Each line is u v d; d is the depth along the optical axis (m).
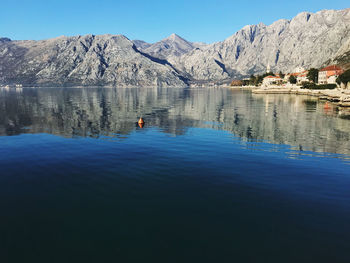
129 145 26.11
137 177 16.48
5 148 24.61
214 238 9.88
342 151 23.70
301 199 13.31
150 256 8.89
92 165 19.12
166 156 21.69
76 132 34.06
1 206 12.59
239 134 32.59
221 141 28.34
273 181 15.88
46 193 14.09
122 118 49.41
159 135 32.09
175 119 48.03
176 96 148.62
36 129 36.34
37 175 16.97
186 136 31.38
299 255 8.92
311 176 16.88
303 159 20.98
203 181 15.78
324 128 36.41
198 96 145.50
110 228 10.61
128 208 12.27
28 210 12.18
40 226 10.82
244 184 15.34
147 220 11.18
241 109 65.69
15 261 8.73
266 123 41.81
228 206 12.45
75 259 8.79
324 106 69.81
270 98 110.06
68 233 10.30
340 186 15.16
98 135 31.94
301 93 136.00
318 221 11.09
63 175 16.95
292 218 11.34
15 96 143.00
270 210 12.09
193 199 13.23
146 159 20.72
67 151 23.42
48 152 23.06
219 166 18.89
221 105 80.00
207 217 11.42
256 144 26.72
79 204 12.73
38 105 79.81
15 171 17.81
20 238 10.00
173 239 9.83
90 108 70.50
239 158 21.17
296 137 30.42
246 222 11.01
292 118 47.28
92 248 9.36
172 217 11.41
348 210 12.11
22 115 53.12
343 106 66.75
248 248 9.29
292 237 9.93
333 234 10.13
